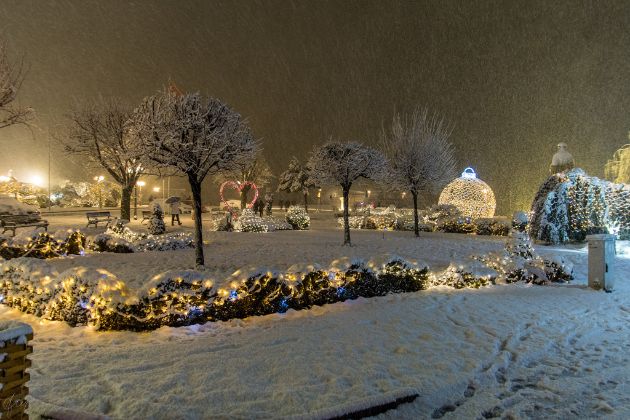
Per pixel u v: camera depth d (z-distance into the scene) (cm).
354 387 443
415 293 917
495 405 448
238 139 1064
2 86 1425
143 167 1070
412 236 2252
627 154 3819
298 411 396
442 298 875
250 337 604
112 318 626
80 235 1409
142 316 633
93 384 436
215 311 680
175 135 984
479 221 2473
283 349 556
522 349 601
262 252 1525
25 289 713
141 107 1038
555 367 556
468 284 1002
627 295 965
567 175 2055
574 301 895
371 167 1727
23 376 305
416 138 2212
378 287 887
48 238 1338
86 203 4719
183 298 660
